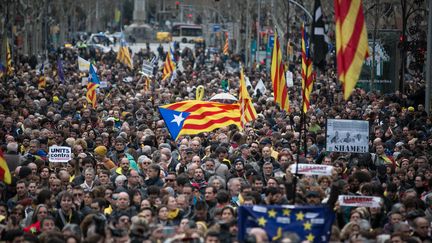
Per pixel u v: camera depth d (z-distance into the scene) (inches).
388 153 1525.6
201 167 1248.2
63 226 994.7
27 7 4453.7
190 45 7037.4
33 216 970.7
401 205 979.9
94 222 904.3
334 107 2039.9
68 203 997.2
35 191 1128.2
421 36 2375.7
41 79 2721.5
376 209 997.2
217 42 6648.6
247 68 4192.9
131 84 3132.4
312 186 1014.4
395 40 2655.0
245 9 5334.6
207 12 7293.3
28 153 1365.7
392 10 2908.5
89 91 2194.9
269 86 2933.1
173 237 854.5
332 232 879.1
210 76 3425.2
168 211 989.2
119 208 985.5
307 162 1210.6
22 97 2285.9
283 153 1266.0
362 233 858.8
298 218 831.1
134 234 878.4
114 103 2100.1
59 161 1314.0
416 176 1185.4
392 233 877.2
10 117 1697.8
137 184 1131.9
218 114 1499.8
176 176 1148.5
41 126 1676.9
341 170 1230.3
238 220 836.0
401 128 1736.0
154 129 1717.5
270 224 828.6
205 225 931.3
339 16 963.3
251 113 1525.6
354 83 958.4
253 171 1192.8
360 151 1290.6
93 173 1195.9
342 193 1048.2
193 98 2393.0
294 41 3745.1
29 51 4685.0
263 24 5004.9
